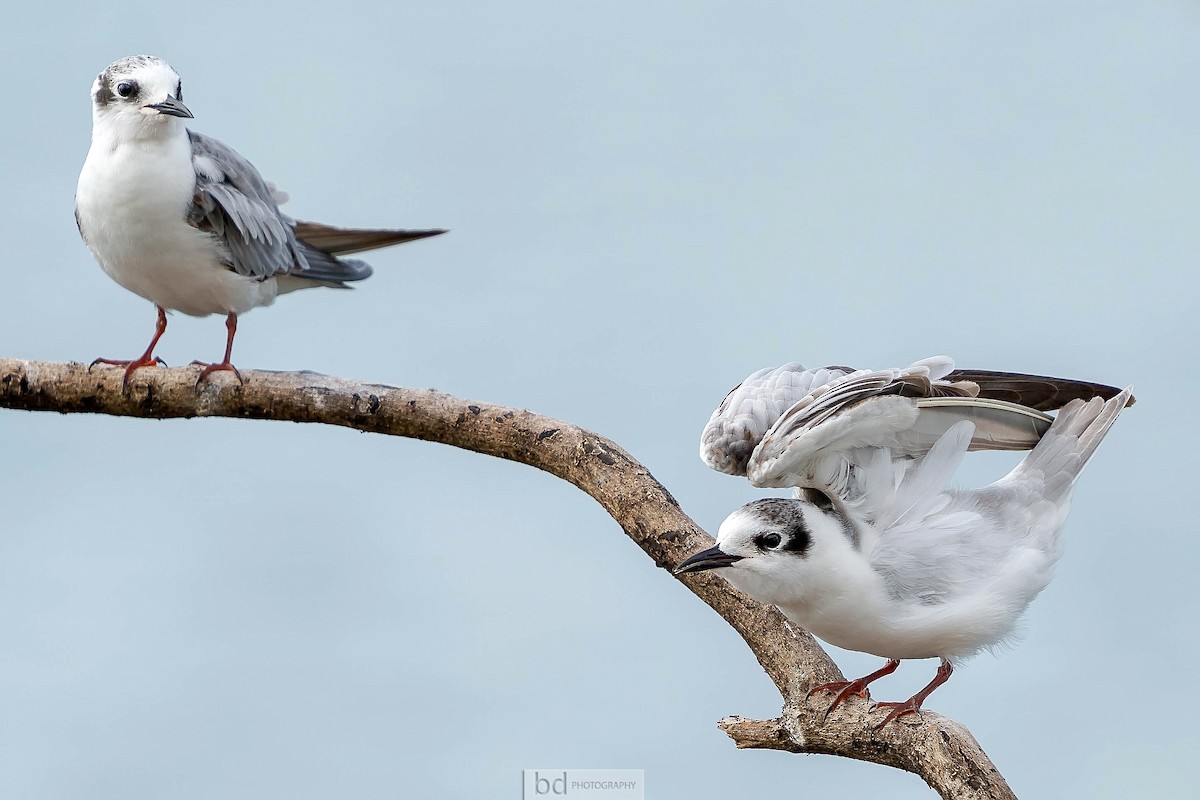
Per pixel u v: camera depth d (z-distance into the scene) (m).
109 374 12.20
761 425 10.64
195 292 13.54
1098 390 11.03
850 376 9.73
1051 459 10.85
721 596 11.30
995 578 10.44
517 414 12.02
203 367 12.26
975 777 9.91
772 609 11.18
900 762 10.38
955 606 10.36
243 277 13.53
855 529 10.44
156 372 12.19
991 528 10.53
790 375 10.98
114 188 12.77
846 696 10.64
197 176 13.12
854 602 10.33
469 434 12.03
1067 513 10.87
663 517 11.55
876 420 9.82
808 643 11.06
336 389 12.04
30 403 12.29
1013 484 10.80
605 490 11.73
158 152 12.81
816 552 10.27
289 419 12.20
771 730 10.87
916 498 10.40
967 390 9.85
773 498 10.55
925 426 10.45
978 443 11.05
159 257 13.12
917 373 9.59
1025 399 10.89
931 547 10.35
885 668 10.83
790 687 10.85
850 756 10.66
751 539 10.32
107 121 12.81
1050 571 10.76
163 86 12.70
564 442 11.88
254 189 13.72
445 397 12.08
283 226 13.87
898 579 10.35
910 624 10.38
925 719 10.27
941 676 10.77
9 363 12.19
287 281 14.45
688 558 10.51
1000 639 10.63
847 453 10.37
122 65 12.84
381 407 12.02
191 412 12.22
